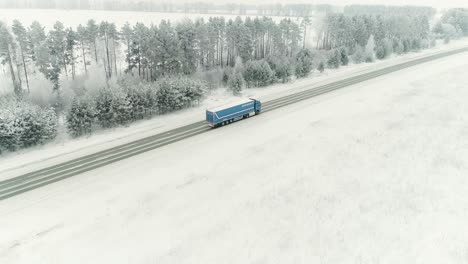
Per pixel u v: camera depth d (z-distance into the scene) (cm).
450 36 11819
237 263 1748
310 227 1970
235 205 2372
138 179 2983
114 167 3272
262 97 5800
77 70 7050
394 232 1805
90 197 2709
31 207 2597
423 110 4059
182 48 6619
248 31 7631
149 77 6700
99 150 3712
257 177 2802
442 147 2861
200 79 6084
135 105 4609
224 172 2973
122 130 4359
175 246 1981
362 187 2362
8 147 3681
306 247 1795
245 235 1991
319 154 3130
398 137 3244
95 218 2397
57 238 2192
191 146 3731
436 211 1947
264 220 2123
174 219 2292
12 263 1983
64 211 2520
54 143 3947
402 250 1653
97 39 6400
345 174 2612
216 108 4353
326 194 2333
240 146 3612
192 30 6625
